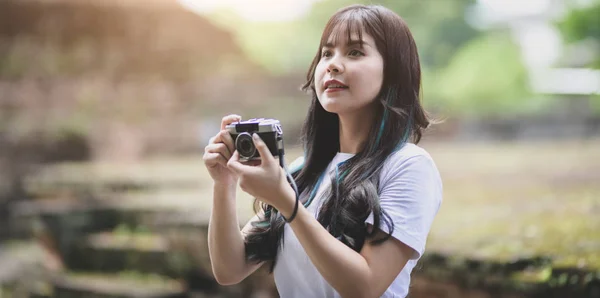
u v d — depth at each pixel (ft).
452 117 63.52
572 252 10.85
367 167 5.98
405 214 5.64
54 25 41.42
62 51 41.52
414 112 6.26
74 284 17.42
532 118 65.87
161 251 17.39
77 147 37.65
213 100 46.60
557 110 73.77
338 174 6.17
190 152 44.39
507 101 80.18
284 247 6.23
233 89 47.55
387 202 5.74
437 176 6.04
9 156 35.24
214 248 6.37
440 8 94.79
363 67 6.04
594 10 71.41
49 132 36.99
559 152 42.27
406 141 6.14
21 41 40.68
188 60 45.83
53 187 24.14
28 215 20.10
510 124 65.36
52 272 19.88
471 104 80.33
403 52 6.19
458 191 23.22
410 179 5.78
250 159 5.49
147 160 39.88
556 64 82.74
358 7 6.33
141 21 43.96
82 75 41.50
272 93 48.65
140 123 42.32
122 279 17.48
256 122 5.58
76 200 22.80
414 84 6.28
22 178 34.63
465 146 53.98
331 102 6.13
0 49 40.16
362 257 5.47
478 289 10.90
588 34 73.56
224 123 5.98
